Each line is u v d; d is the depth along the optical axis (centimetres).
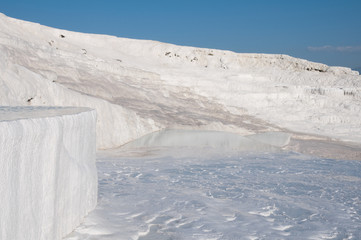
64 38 4319
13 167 317
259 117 2923
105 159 1333
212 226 603
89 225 519
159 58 4703
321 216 720
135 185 888
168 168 1202
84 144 543
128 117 2012
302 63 4766
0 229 297
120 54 4416
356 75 4466
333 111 3206
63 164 444
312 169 1315
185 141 1908
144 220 596
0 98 1182
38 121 368
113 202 683
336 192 955
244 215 686
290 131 2589
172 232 559
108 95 2408
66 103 1596
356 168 1388
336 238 597
